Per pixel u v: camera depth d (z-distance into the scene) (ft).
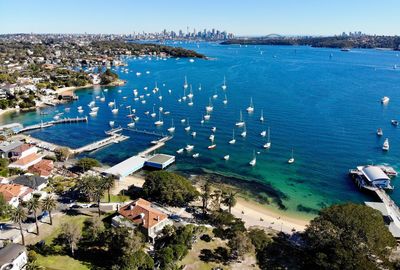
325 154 584.40
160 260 286.46
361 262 271.28
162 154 571.69
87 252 314.35
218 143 641.40
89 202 405.59
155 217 346.13
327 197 453.99
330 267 273.54
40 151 586.86
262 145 627.46
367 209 337.52
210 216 377.09
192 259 307.99
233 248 309.01
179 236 312.91
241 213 407.64
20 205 369.30
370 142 636.07
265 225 381.40
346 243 291.99
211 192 451.12
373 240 296.71
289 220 398.21
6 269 269.44
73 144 649.61
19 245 294.25
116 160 570.87
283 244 337.72
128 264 272.92
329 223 312.50
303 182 493.77
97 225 331.57
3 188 404.77
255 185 484.74
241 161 562.66
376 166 506.07
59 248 317.22
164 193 401.90
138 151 610.24
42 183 442.50
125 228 318.24
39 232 341.41
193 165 549.54
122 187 460.96
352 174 504.43
